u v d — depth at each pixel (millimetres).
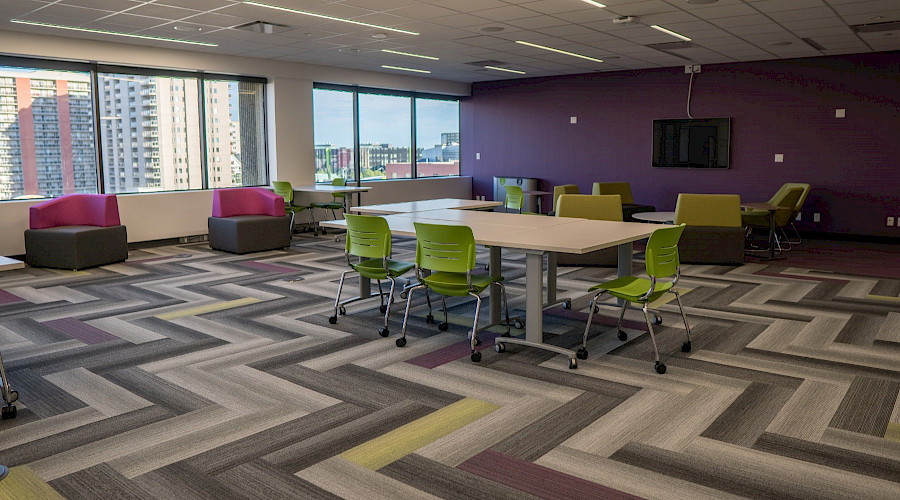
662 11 6625
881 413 3311
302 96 10750
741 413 3314
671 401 3473
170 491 2574
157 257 8148
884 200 9531
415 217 5586
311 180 11016
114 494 2555
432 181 13266
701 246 7512
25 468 2766
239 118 10258
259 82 10391
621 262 5121
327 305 5617
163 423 3215
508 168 13281
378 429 3137
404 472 2719
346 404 3447
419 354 4277
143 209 8938
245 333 4789
